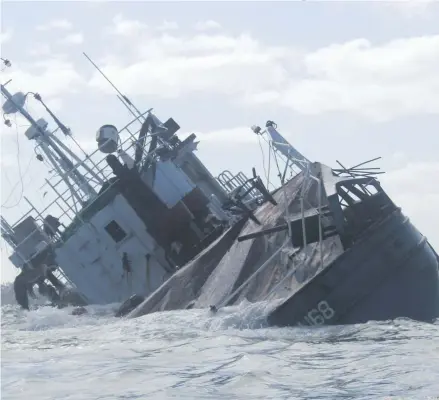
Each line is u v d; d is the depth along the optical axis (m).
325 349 19.73
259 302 26.11
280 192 35.41
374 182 26.56
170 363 18.67
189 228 44.22
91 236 45.75
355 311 24.20
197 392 14.66
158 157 47.69
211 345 21.72
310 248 27.33
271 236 30.47
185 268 34.62
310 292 24.33
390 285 24.62
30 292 51.97
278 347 20.58
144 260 44.84
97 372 17.50
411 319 24.33
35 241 51.56
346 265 24.38
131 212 44.94
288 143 33.19
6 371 18.31
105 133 46.75
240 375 16.25
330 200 24.95
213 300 30.25
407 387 14.25
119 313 38.62
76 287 45.88
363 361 17.41
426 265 25.33
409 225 26.00
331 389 14.48
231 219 43.19
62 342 25.88
